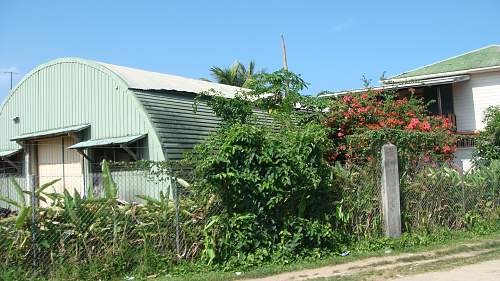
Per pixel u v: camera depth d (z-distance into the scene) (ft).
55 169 56.54
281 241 30.09
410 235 35.27
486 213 41.32
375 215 35.04
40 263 25.64
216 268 28.14
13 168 61.82
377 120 45.62
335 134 44.52
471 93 70.59
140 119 45.85
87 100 51.78
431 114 70.95
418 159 37.78
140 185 40.11
